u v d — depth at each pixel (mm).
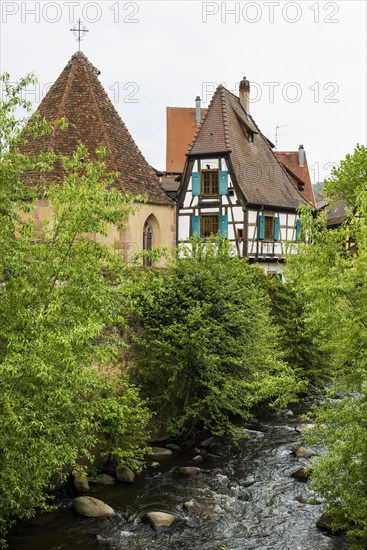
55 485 12078
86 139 22594
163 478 13312
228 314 15688
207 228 30609
